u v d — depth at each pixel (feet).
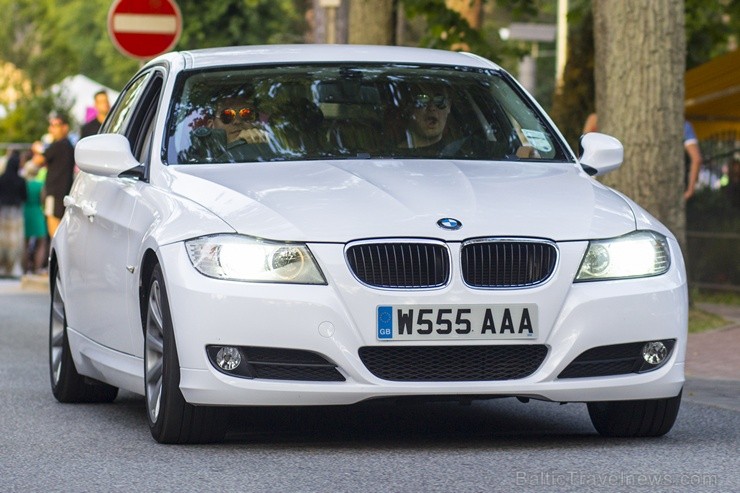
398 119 54.65
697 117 128.47
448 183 48.80
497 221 46.44
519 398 49.11
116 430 52.47
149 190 51.57
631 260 47.32
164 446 47.93
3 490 40.91
